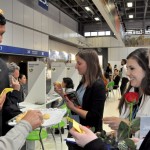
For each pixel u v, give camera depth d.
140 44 15.38
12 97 1.84
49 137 3.96
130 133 0.97
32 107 3.46
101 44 16.06
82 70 1.80
